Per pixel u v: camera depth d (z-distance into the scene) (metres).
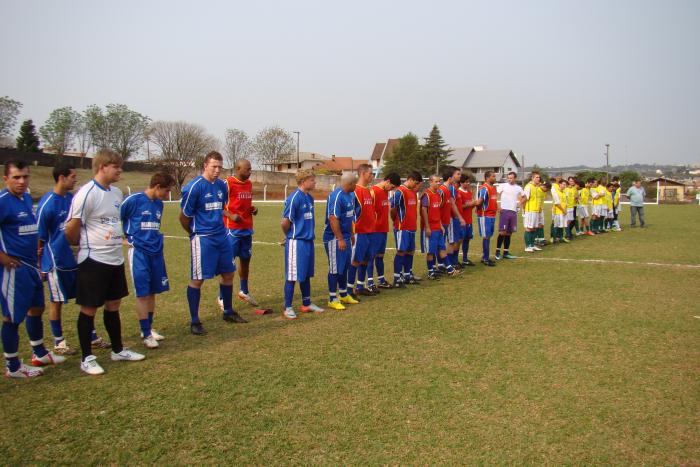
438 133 65.00
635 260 11.41
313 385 4.31
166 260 11.48
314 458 3.17
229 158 62.25
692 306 7.04
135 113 55.00
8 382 4.48
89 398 4.09
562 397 4.06
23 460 3.16
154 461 3.15
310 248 6.76
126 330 6.18
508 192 11.65
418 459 3.16
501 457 3.19
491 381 4.38
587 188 17.28
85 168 49.41
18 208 4.57
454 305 7.19
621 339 5.55
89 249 4.68
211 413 3.80
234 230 7.30
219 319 6.62
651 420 3.68
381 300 7.66
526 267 10.55
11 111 47.78
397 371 4.62
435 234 9.31
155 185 5.56
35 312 4.84
